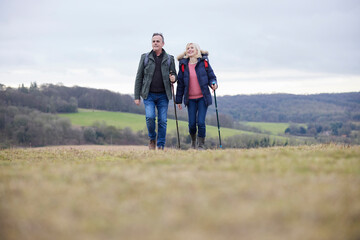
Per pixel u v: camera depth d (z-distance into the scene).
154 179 3.78
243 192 3.12
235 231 2.30
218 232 2.30
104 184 3.63
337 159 4.96
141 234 2.33
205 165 4.63
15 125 53.50
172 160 5.45
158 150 7.77
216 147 9.04
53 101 67.50
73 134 56.03
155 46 8.56
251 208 2.68
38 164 5.75
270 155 5.41
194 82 8.84
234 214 2.57
